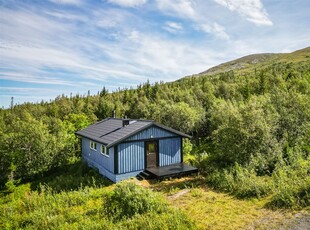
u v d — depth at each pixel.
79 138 28.34
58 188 16.28
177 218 9.21
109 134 19.61
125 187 11.88
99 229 9.13
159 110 41.06
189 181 15.55
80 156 26.64
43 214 11.27
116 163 16.86
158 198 11.44
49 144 22.94
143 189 12.05
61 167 23.14
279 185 11.21
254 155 15.79
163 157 18.95
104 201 12.16
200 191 13.14
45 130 24.17
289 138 17.66
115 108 57.44
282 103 20.89
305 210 8.98
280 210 9.43
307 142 17.22
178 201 11.91
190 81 88.75
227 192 12.80
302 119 18.58
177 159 19.72
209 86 66.81
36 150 21.94
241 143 15.96
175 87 77.81
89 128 25.64
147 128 18.09
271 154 15.70
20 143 21.95
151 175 17.06
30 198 14.61
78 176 19.30
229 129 16.69
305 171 12.23
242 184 12.55
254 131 16.03
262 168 14.86
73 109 63.03
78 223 9.98
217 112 30.78
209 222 9.08
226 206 10.64
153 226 8.71
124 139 16.83
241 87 59.56
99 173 19.77
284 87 36.19
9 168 20.69
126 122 20.69
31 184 19.78
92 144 22.00
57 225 10.09
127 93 75.19
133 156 17.58
